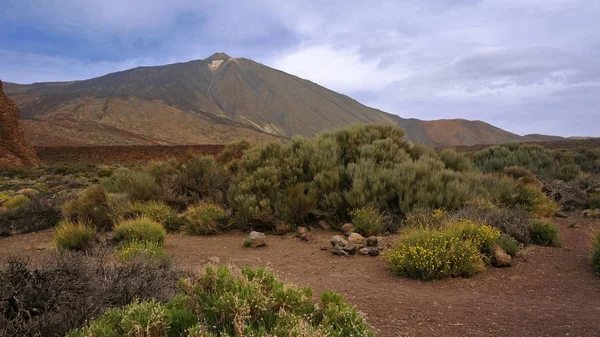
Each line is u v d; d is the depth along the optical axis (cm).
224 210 1165
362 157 1272
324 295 363
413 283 624
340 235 966
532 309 504
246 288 321
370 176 1103
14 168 3356
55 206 1270
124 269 477
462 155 1561
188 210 1180
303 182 1190
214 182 1326
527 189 1226
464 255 667
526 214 958
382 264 741
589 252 785
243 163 1346
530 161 1861
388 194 1066
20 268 399
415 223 897
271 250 866
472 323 455
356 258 789
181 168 1488
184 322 312
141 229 888
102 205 1180
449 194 1025
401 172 1139
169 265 578
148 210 1143
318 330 301
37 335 315
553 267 698
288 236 997
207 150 5769
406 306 512
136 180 1311
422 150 1491
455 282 627
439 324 452
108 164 4425
